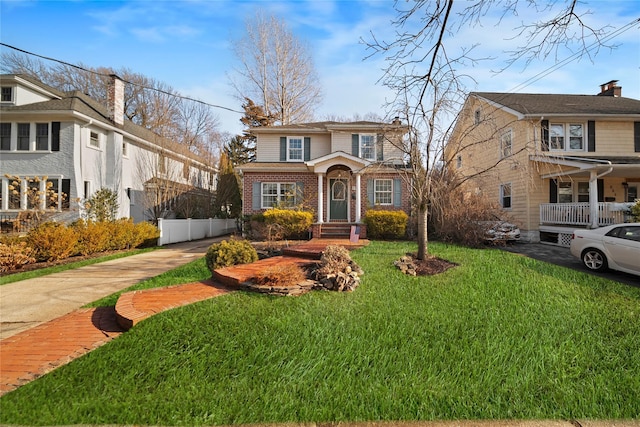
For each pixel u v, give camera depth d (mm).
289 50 25375
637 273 6633
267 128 16906
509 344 3629
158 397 2705
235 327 3904
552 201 13703
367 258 7742
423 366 3193
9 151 14781
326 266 5793
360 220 14328
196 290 5480
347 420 2492
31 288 6531
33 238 9461
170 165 18969
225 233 22922
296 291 5129
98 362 3229
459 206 11172
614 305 4801
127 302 4789
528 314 4434
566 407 2670
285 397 2721
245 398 2705
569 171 12078
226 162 23328
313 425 2441
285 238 13867
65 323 4469
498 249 10516
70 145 14789
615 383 3008
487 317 4312
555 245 12062
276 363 3205
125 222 13195
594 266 7457
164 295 5164
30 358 3436
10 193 14672
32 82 15273
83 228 11117
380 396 2736
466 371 3123
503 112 15227
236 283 5625
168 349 3471
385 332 3838
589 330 4020
